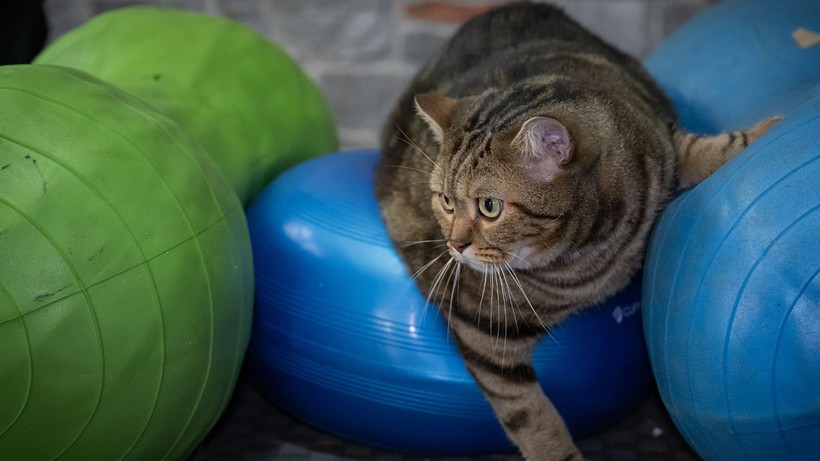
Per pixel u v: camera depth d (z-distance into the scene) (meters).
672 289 1.41
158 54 2.06
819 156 1.26
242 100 2.08
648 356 1.76
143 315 1.42
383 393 1.77
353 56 3.19
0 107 1.41
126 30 2.13
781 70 1.86
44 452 1.40
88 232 1.37
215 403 1.65
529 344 1.70
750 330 1.25
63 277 1.33
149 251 1.43
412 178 1.80
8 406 1.32
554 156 1.46
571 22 2.14
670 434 1.97
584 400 1.79
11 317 1.29
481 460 1.91
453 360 1.73
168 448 1.59
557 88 1.58
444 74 2.03
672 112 1.92
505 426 1.71
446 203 1.61
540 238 1.54
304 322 1.81
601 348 1.78
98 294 1.36
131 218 1.42
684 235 1.41
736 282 1.27
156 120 1.61
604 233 1.57
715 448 1.42
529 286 1.63
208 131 1.96
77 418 1.39
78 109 1.48
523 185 1.49
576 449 1.71
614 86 1.72
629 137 1.56
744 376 1.27
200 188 1.58
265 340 1.89
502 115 1.54
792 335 1.21
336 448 1.95
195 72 2.04
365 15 3.13
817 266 1.20
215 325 1.56
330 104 3.26
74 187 1.38
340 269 1.79
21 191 1.34
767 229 1.26
